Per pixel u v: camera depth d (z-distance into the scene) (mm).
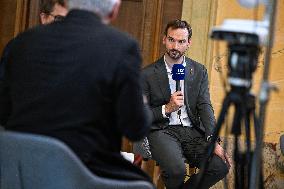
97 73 2451
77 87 2459
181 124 4598
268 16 2357
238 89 2441
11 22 5715
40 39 2576
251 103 2477
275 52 5348
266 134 5402
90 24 2557
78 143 2439
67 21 2596
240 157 2596
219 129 2551
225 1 5387
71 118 2453
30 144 2346
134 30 5629
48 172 2350
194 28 5438
